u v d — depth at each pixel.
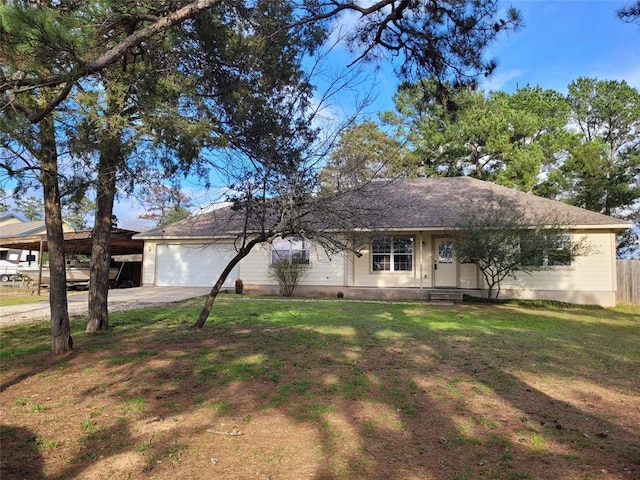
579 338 8.70
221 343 7.41
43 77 3.79
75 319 10.07
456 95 6.77
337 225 8.20
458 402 4.78
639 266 16.44
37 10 3.33
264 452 3.55
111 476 3.17
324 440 3.78
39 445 3.67
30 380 5.43
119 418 4.23
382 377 5.62
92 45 4.28
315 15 6.40
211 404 4.59
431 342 7.86
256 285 18.16
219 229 14.08
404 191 17.91
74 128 5.74
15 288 23.08
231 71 7.04
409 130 27.45
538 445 3.75
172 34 5.59
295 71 7.33
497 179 26.14
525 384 5.46
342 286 17.11
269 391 5.01
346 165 8.12
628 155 26.92
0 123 4.02
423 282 16.72
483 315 11.77
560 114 29.17
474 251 14.29
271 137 7.28
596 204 25.02
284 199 7.64
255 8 6.67
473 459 3.48
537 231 14.15
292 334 8.29
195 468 3.29
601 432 4.05
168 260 19.64
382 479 3.15
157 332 8.40
